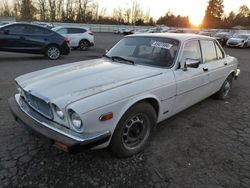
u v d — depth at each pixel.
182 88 3.62
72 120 2.46
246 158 3.21
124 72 3.27
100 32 52.41
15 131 3.63
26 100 3.05
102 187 2.56
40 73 3.43
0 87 5.87
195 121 4.33
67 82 2.90
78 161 2.97
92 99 2.49
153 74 3.27
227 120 4.44
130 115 2.88
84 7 64.19
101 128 2.56
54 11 61.97
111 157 3.08
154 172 2.84
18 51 9.86
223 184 2.69
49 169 2.80
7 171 2.74
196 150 3.35
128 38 4.41
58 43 10.85
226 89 5.58
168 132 3.85
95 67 3.50
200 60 4.22
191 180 2.73
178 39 3.86
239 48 24.17
